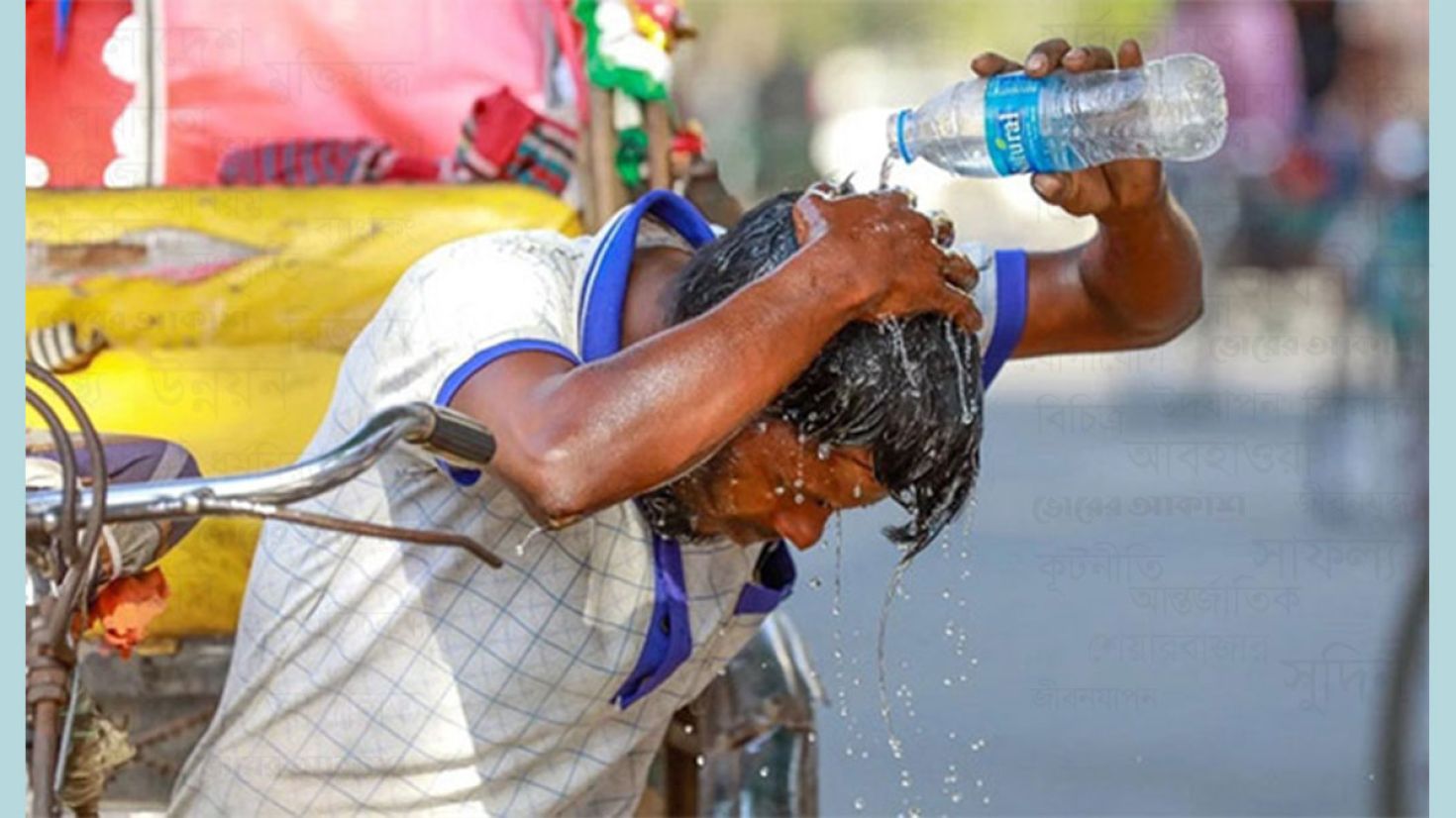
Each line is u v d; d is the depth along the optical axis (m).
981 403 7.20
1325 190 31.98
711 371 6.79
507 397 7.08
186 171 11.83
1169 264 8.64
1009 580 21.80
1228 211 32.34
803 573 21.09
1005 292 8.82
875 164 21.73
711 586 8.07
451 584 7.90
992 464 28.12
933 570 21.72
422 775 8.12
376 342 7.83
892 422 6.99
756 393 6.82
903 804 15.54
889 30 51.16
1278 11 32.28
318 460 6.26
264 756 8.30
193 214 10.02
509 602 7.89
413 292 7.73
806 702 9.77
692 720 9.67
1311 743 17.09
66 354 9.89
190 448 9.83
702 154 11.36
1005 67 7.98
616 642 7.93
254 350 9.98
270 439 9.88
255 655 8.24
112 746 8.04
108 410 9.81
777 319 6.84
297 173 11.58
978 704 17.88
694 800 9.86
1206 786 15.93
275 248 9.98
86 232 9.98
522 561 7.86
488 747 8.07
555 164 11.18
